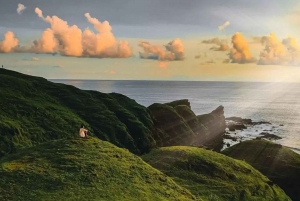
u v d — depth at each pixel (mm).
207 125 163125
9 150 64812
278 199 51375
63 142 41844
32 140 73875
